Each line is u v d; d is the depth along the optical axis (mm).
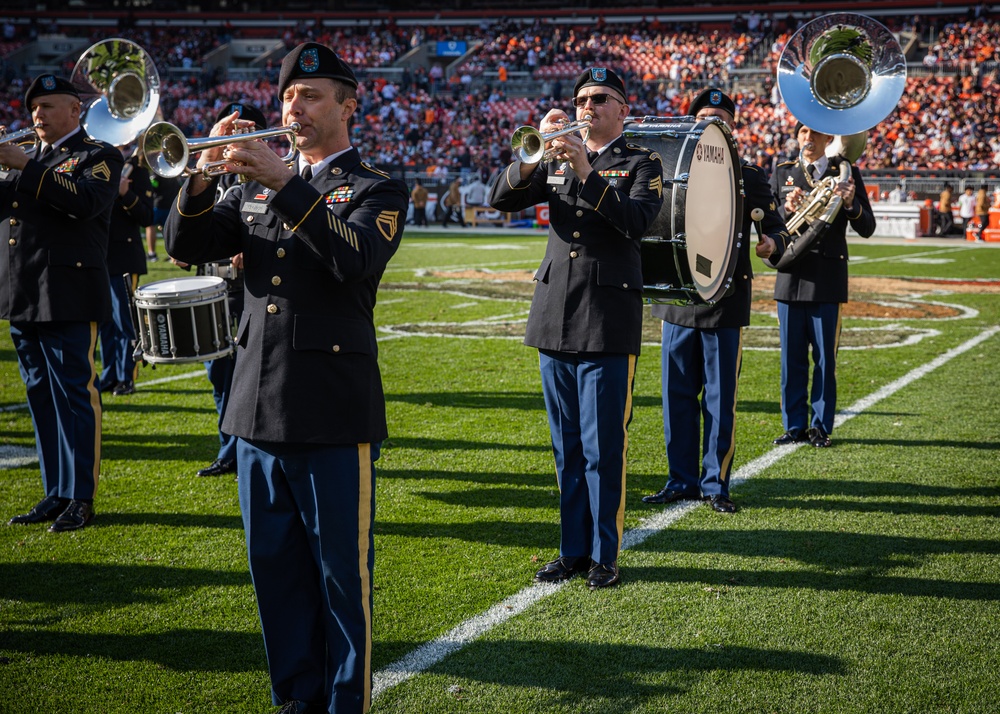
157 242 22156
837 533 4809
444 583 4203
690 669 3445
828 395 6457
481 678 3389
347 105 3043
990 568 4348
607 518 4184
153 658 3551
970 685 3322
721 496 5254
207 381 8531
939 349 9867
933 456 6125
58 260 4859
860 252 23188
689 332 5246
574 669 3453
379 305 13281
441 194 33562
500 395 7891
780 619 3842
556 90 41312
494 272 17797
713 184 4660
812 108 6559
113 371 8086
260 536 3039
